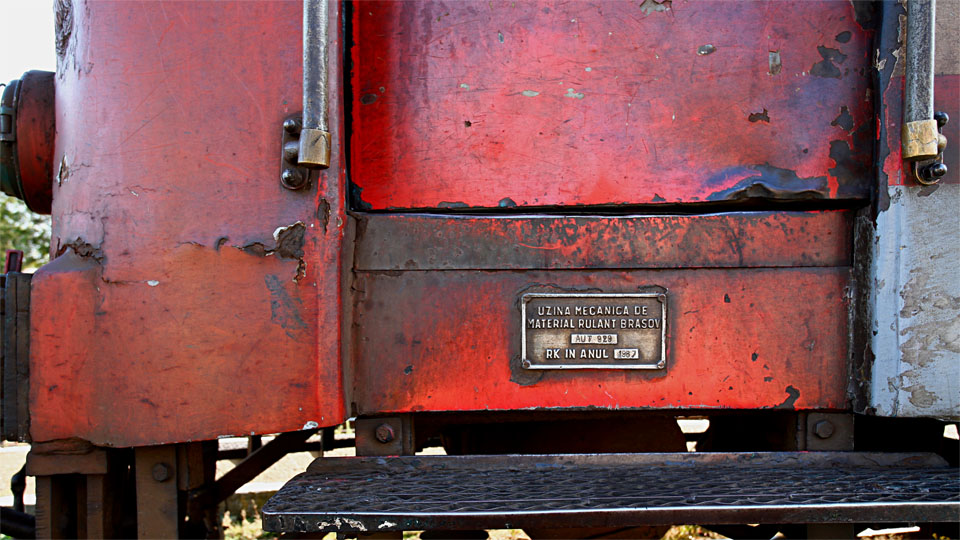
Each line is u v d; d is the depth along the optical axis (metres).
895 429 2.19
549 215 1.75
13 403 1.64
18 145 2.03
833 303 1.74
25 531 2.00
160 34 1.65
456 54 1.76
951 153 1.67
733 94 1.74
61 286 1.62
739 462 1.73
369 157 1.76
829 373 1.73
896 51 1.67
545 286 1.73
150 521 1.68
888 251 1.65
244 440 3.46
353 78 1.76
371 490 1.50
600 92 1.75
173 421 1.60
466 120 1.75
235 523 3.73
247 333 1.61
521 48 1.75
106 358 1.60
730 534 2.33
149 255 1.60
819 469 1.68
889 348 1.65
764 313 1.73
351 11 1.76
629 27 1.75
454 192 1.75
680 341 1.72
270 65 1.64
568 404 1.72
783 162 1.73
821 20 1.74
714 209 1.78
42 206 2.21
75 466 1.65
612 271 1.73
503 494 1.46
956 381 1.64
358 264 1.73
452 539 1.86
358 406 1.71
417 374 1.72
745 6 1.74
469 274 1.73
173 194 1.62
